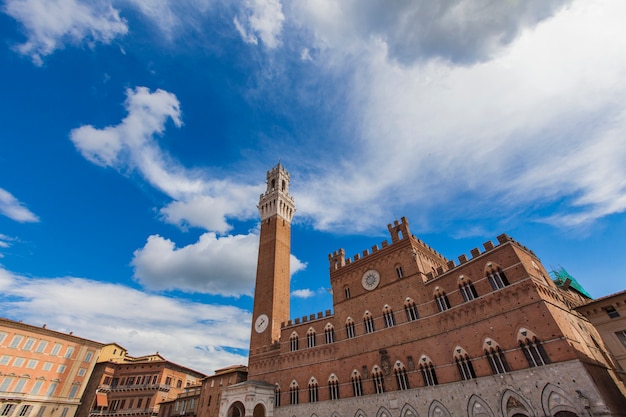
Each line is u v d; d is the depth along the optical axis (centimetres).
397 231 6444
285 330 7331
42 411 8588
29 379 8562
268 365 7188
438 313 5116
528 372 3853
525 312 4109
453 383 4522
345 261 7144
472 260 4922
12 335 8606
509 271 4444
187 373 11275
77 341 9919
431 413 4588
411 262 5909
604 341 4112
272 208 10400
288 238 10188
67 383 9294
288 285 9062
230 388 6525
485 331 4425
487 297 4559
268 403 6316
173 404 9106
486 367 4262
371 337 5822
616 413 3381
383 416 5050
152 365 10538
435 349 4925
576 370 3500
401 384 5088
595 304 4241
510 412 3875
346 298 6656
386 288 6050
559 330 3759
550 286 4603
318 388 6100
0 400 7944
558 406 3525
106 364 10606
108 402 10131
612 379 3941
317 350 6538
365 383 5512
